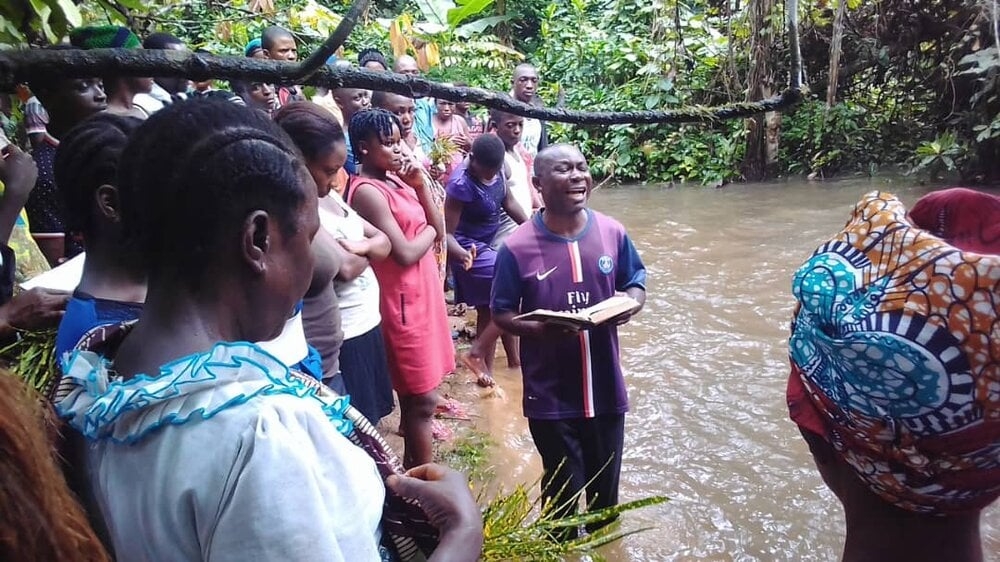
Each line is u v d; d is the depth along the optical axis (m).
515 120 5.20
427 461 3.38
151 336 1.03
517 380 4.82
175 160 1.00
